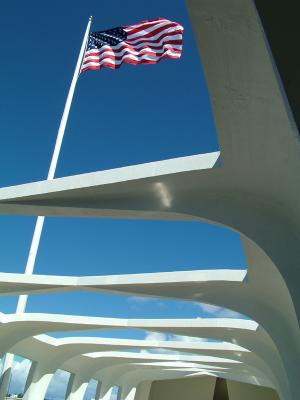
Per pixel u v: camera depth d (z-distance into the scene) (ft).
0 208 33.04
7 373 69.97
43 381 78.74
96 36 43.55
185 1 14.46
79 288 50.65
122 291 49.01
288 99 6.95
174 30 38.88
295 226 28.68
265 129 20.86
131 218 32.48
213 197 29.91
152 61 38.83
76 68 61.46
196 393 117.08
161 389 120.06
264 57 16.03
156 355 88.12
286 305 40.52
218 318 59.36
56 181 30.96
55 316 64.75
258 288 42.34
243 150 23.49
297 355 43.06
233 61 16.53
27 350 74.13
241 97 18.58
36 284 51.03
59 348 79.10
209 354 76.23
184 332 62.95
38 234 58.23
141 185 29.30
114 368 102.06
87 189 29.99
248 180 27.20
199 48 16.14
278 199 28.17
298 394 42.06
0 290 52.31
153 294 48.06
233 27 15.01
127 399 108.88
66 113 59.72
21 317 63.62
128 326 64.39
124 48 40.88
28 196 31.32
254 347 62.28
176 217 31.27
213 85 18.02
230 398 115.44
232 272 43.27
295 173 23.65
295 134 6.88
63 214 32.94
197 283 45.47
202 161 26.91
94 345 78.43
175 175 27.84
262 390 114.73
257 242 29.17
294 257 28.53
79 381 91.86
